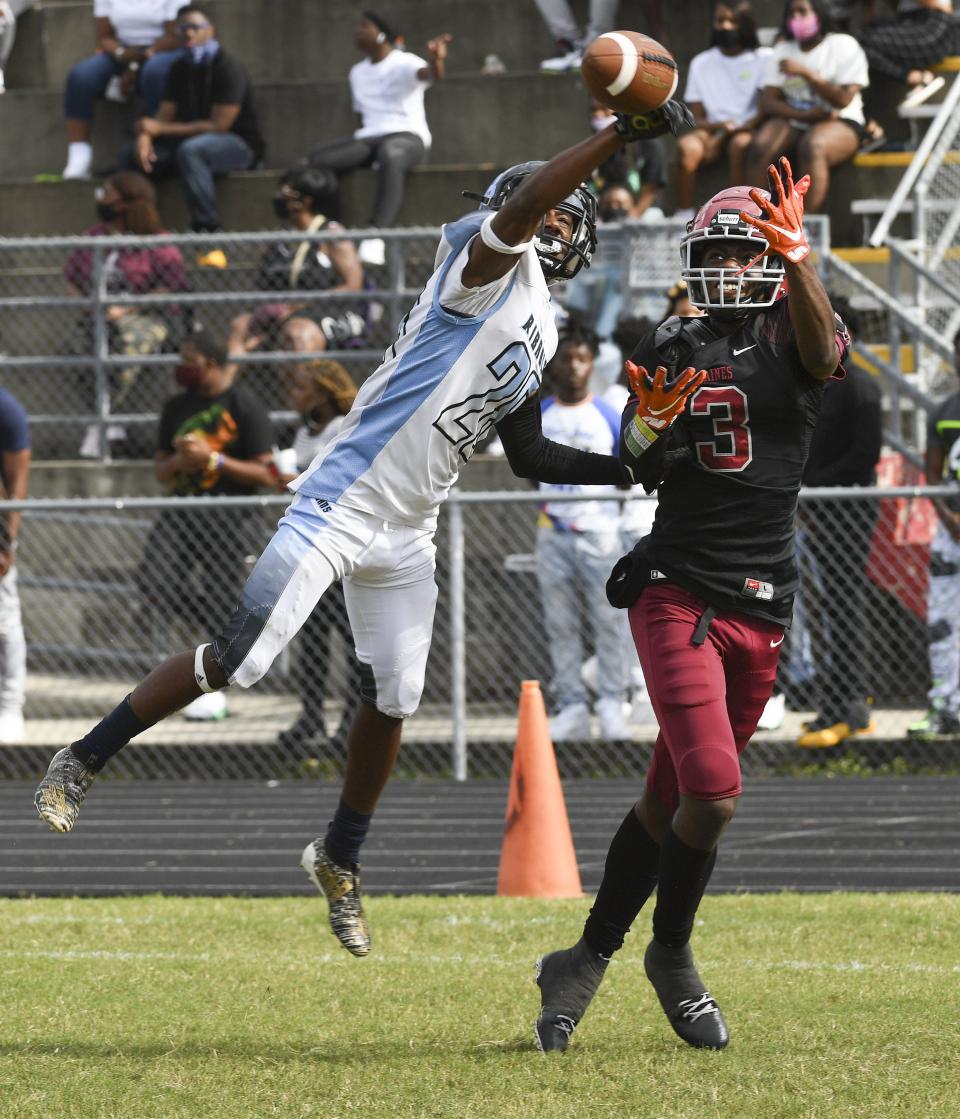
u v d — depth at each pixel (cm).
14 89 5806
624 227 3922
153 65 5069
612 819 3058
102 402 4441
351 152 4859
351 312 4275
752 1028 1684
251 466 3628
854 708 3434
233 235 4275
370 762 1731
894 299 4288
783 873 2631
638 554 1625
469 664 3884
